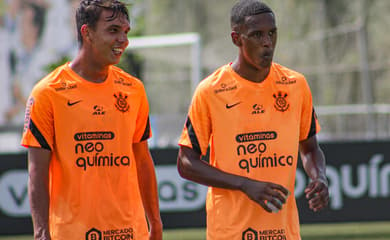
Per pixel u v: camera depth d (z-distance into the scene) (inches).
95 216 522.9
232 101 530.9
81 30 523.8
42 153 522.0
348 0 2440.9
